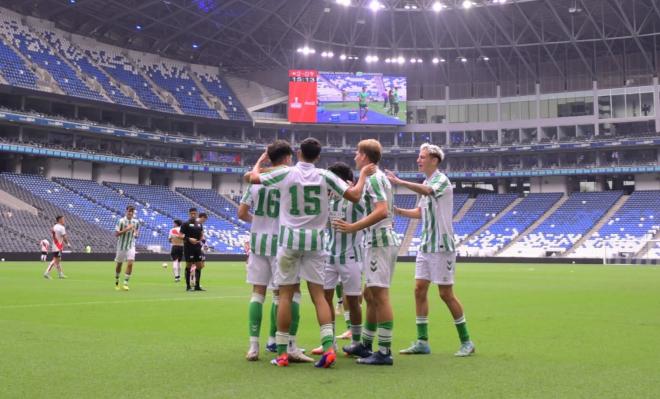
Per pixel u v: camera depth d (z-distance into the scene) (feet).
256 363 22.25
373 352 24.04
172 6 182.39
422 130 221.46
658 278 88.43
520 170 211.20
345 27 205.05
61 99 171.42
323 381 19.26
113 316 36.14
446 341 28.12
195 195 206.08
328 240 25.93
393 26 201.26
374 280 22.66
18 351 23.77
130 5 180.55
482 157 221.05
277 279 22.70
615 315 39.24
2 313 36.65
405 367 21.76
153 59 211.61
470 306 45.50
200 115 201.57
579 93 210.18
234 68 224.74
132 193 189.88
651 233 181.47
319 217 22.59
